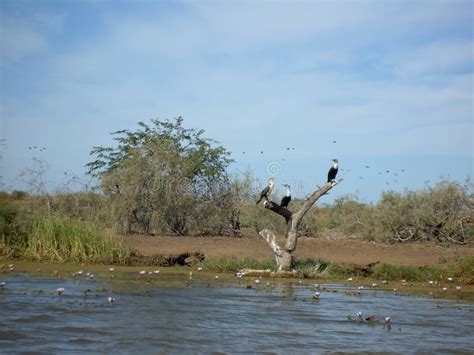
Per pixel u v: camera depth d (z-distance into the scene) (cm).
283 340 936
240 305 1239
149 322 1022
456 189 2533
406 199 2570
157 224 2517
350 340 953
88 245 1981
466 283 1784
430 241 2509
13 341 859
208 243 2195
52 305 1142
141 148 2594
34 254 1925
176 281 1603
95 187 2453
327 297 1415
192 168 2594
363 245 2258
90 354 805
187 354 827
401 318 1168
